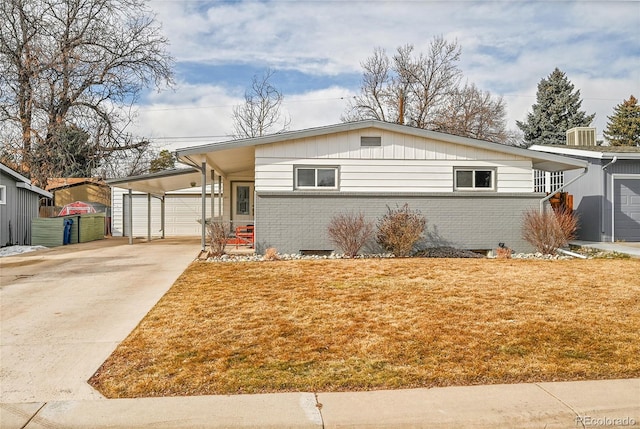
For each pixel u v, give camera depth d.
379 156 12.87
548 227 12.48
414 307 6.41
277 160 12.62
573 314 6.01
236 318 5.97
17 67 23.23
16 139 23.45
